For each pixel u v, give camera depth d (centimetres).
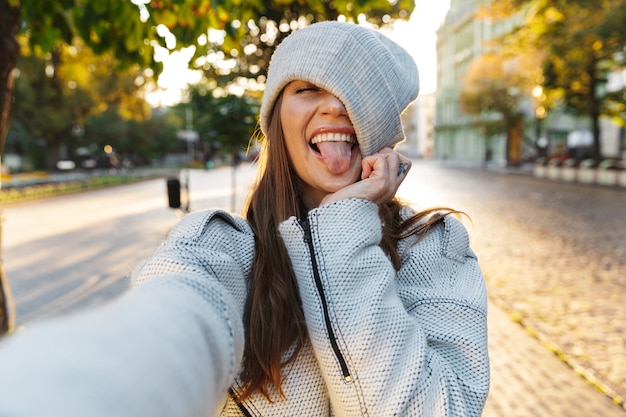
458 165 4606
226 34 321
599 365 418
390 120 100
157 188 2547
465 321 100
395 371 84
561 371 411
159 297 41
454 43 5841
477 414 91
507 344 470
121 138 4312
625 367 413
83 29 334
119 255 902
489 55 2577
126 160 4356
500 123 3478
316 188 106
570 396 369
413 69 113
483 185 2345
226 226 99
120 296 44
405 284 107
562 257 843
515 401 362
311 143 102
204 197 1855
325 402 95
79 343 26
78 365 24
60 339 26
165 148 5128
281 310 92
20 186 2169
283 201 103
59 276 766
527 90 2847
